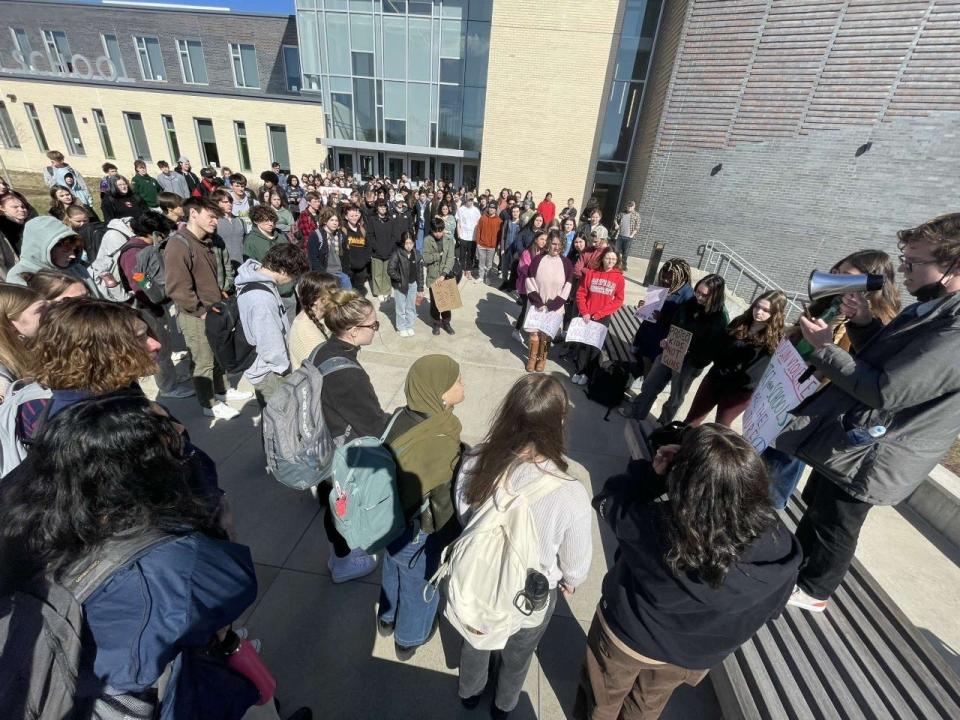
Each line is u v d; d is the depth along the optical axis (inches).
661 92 458.0
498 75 561.9
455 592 53.8
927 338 57.4
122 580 35.5
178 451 43.8
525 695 79.0
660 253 333.4
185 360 186.7
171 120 746.8
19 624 32.4
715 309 130.1
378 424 80.7
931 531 121.8
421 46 627.2
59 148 782.5
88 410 38.0
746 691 69.3
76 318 50.9
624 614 54.3
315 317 103.2
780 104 365.7
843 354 66.5
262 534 106.3
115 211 304.7
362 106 676.7
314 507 114.7
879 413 65.6
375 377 190.1
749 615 46.7
